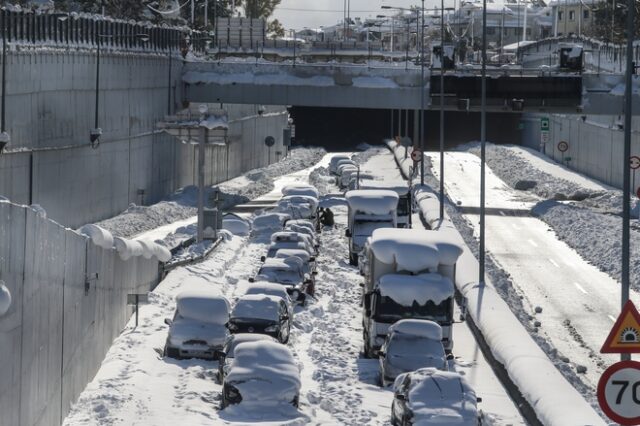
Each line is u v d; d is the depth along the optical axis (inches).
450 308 2694.4
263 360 2158.0
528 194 7480.3
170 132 4611.2
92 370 2343.8
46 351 1782.7
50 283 1813.5
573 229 5433.1
